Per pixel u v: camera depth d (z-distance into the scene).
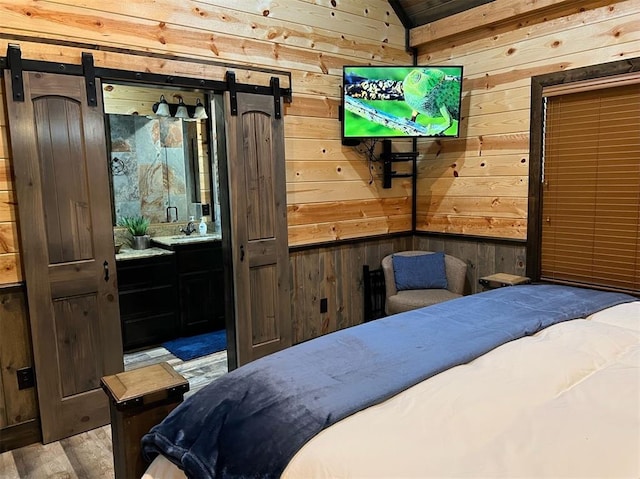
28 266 2.64
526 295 2.62
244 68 3.41
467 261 4.23
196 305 4.55
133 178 4.73
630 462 1.11
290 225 3.81
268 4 3.53
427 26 4.25
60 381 2.79
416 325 2.15
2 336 2.65
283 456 1.28
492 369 1.66
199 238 4.70
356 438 1.28
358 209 4.26
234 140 3.35
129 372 1.90
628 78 3.07
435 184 4.45
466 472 1.11
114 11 2.88
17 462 2.57
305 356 1.83
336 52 3.97
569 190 3.47
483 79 3.95
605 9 3.17
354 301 4.31
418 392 1.52
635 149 3.11
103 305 2.91
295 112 3.75
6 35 2.54
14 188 2.63
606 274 3.32
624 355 1.75
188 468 1.43
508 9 3.61
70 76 2.71
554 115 3.51
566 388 1.51
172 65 3.09
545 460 1.13
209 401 1.63
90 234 2.83
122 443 1.70
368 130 3.88
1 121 2.58
